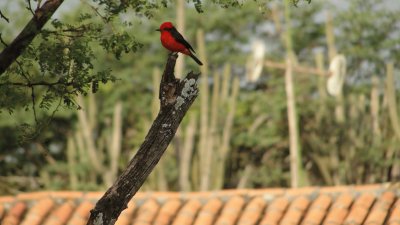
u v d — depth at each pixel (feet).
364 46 114.42
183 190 83.82
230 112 87.30
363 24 115.75
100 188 90.53
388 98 93.20
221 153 84.99
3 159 99.19
